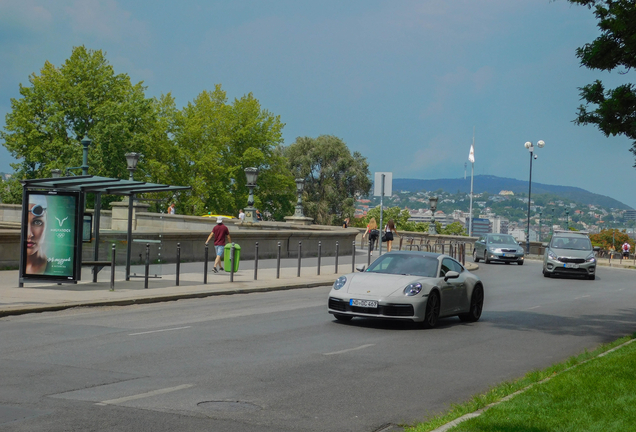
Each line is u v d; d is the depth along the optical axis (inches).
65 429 233.1
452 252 1481.3
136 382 311.4
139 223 861.2
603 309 739.4
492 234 1595.7
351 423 257.4
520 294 886.4
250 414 263.6
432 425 244.1
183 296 698.2
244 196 3068.4
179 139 3026.6
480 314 609.0
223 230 969.5
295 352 408.2
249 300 705.6
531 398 280.8
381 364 381.1
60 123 2492.6
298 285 861.2
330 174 3543.3
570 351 450.3
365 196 3649.1
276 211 3257.9
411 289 528.4
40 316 542.6
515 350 447.8
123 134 2461.9
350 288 538.3
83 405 266.4
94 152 2420.0
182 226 1844.2
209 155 2947.8
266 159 3174.2
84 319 528.7
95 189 783.7
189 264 1085.1
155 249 871.1
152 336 449.7
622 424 239.6
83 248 818.8
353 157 3656.5
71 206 700.7
